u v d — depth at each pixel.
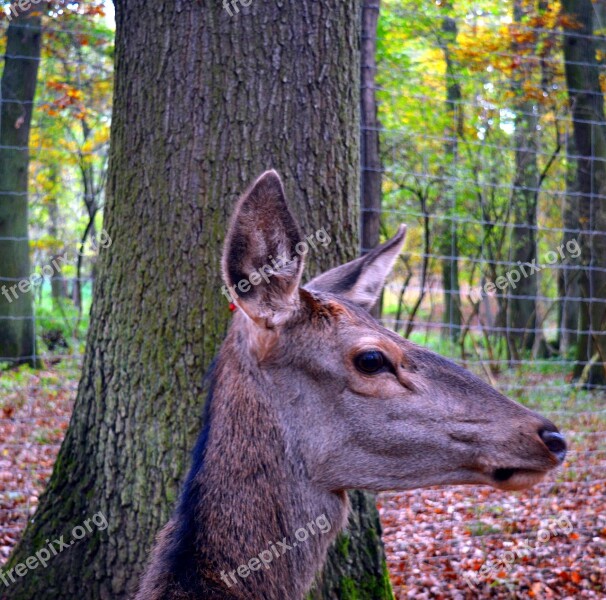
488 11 14.39
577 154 13.06
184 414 4.46
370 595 4.79
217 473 3.24
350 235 4.74
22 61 14.02
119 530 4.59
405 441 3.29
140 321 4.56
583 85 12.88
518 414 3.33
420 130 14.96
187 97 4.45
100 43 15.01
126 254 4.62
